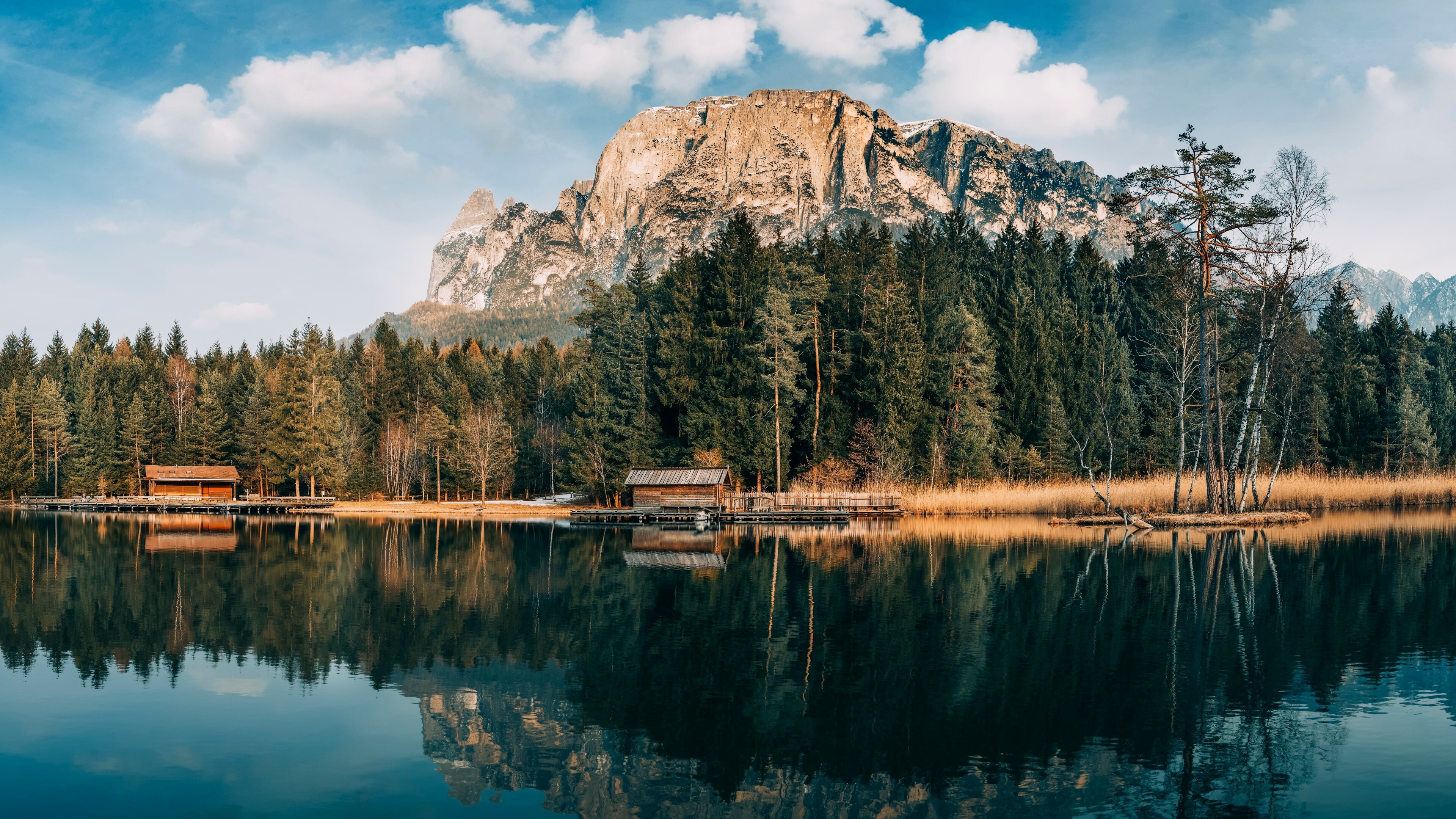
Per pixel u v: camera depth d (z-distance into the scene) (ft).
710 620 83.15
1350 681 60.70
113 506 294.87
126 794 42.50
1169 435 248.73
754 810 40.52
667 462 254.88
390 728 52.60
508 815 39.99
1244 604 88.89
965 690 58.75
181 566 129.18
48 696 59.31
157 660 69.41
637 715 54.54
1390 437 271.08
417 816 39.93
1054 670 63.57
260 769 45.75
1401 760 45.75
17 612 90.38
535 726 52.54
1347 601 90.48
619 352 258.98
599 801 41.63
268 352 486.79
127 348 510.17
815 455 238.68
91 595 101.19
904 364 233.35
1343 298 285.23
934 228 335.67
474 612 87.97
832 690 59.16
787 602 92.48
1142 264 307.99
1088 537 158.81
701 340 252.62
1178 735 49.78
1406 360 296.71
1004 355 261.44
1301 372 226.79
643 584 105.91
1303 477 228.02
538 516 257.34
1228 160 160.56
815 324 252.62
